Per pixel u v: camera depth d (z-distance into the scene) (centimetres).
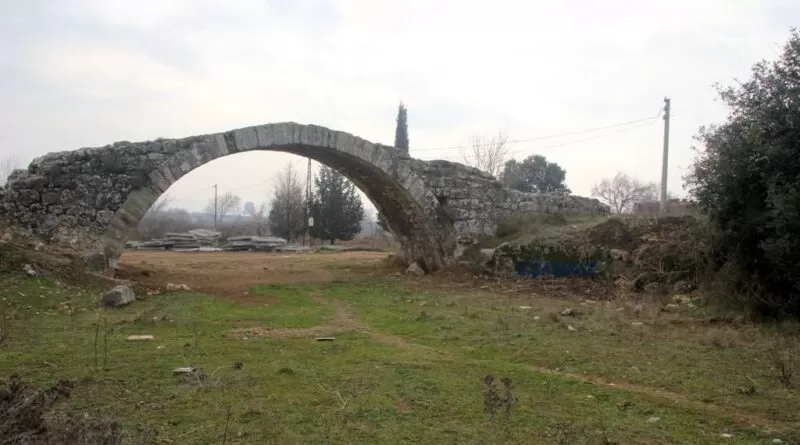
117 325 1002
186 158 1694
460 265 2053
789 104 1180
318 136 1903
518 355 858
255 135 1795
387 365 774
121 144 1631
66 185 1570
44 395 477
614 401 643
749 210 1243
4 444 396
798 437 541
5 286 1170
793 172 1163
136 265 2025
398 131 5719
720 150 1292
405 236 2330
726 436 540
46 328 945
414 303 1423
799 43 1195
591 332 1016
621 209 5453
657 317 1191
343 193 4856
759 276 1212
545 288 1716
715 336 966
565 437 503
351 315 1239
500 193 2248
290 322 1118
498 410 588
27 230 1525
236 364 731
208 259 2678
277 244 3712
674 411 611
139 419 539
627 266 1698
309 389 652
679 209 2112
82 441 418
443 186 2139
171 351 816
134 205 1627
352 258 2839
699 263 1484
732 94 1295
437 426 547
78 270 1400
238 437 505
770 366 785
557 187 5575
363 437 516
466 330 1037
